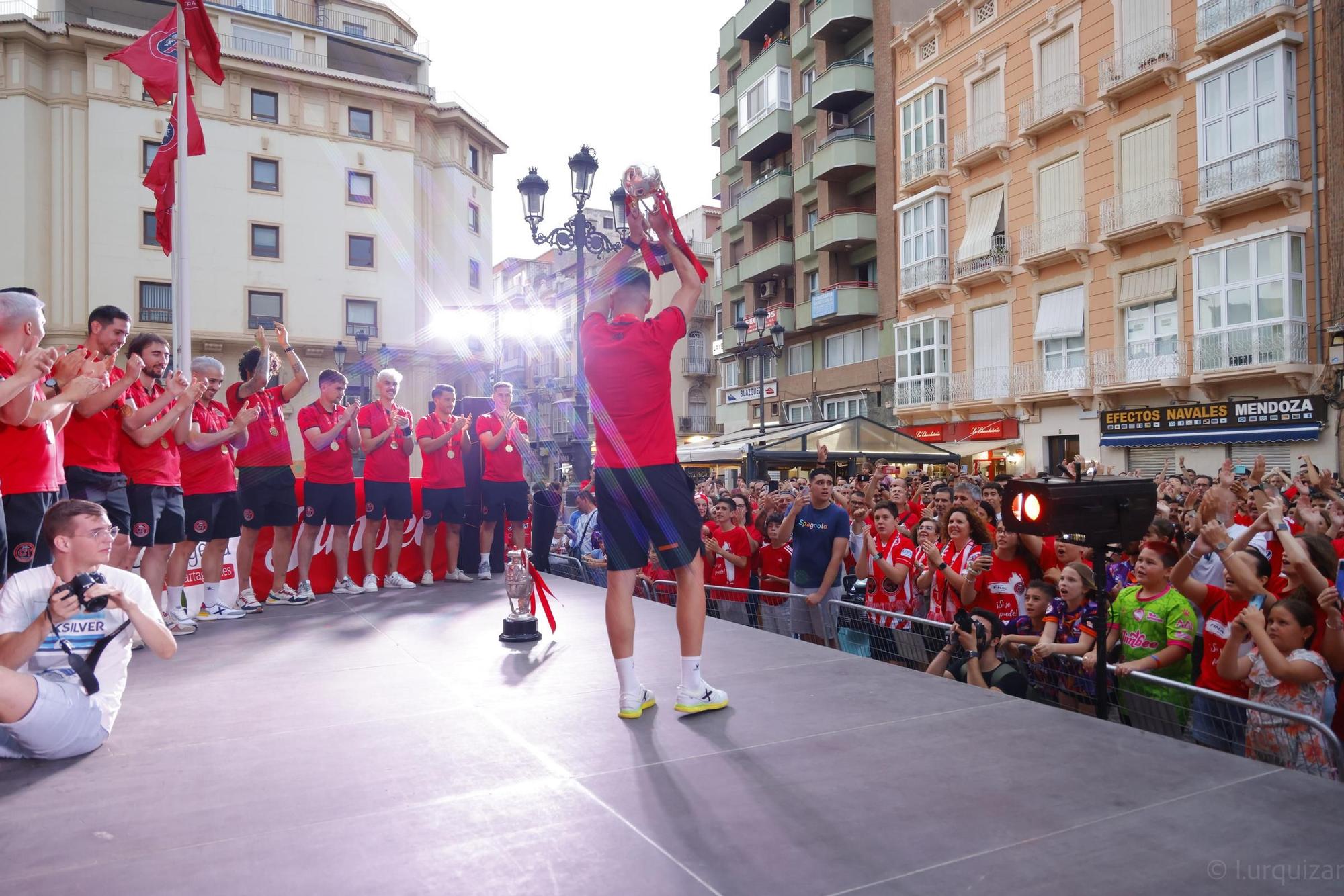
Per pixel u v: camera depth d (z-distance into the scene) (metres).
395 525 7.30
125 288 29.84
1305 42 16.62
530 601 5.11
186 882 2.07
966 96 24.75
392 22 37.47
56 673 3.20
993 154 23.75
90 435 4.68
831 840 2.28
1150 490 3.61
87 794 2.69
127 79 30.02
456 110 35.69
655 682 4.04
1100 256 20.98
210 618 5.83
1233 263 17.91
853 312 28.98
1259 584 4.12
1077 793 2.57
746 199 34.97
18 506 3.91
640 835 2.32
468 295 36.78
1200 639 4.68
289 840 2.31
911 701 3.61
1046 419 22.61
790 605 6.27
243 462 6.26
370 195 33.78
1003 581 5.49
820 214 30.70
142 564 5.23
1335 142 15.90
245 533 6.21
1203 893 1.97
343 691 3.91
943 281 25.41
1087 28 21.12
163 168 9.24
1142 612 4.57
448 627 5.47
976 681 4.64
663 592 7.29
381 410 7.27
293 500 6.51
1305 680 3.75
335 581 7.30
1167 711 3.71
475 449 8.16
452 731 3.29
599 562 8.28
